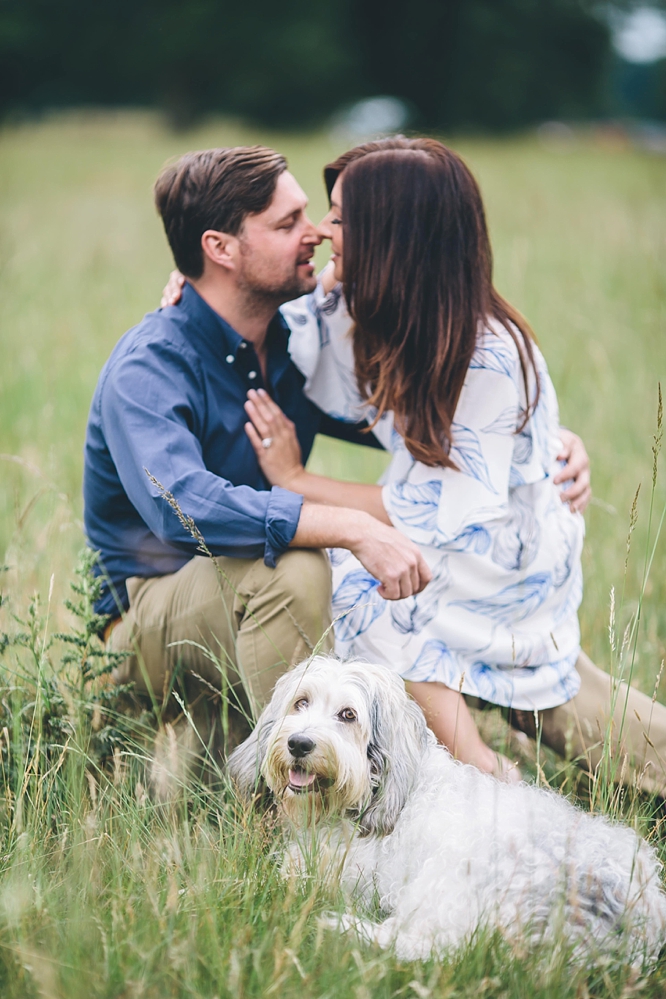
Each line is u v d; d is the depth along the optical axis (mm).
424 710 2963
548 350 6578
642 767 2930
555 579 3105
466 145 23656
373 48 38938
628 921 2193
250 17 37656
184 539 2828
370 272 2996
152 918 2197
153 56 37656
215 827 2730
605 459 4973
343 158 3148
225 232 3037
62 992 1966
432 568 3004
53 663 3318
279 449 3219
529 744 3221
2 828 2580
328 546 2834
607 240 10195
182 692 3092
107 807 2588
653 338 6746
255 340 3266
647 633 3600
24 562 3602
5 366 6316
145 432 2904
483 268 3045
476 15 37656
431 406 3018
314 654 2738
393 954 2205
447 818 2514
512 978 2105
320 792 2627
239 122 36875
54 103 40781
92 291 8656
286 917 2281
